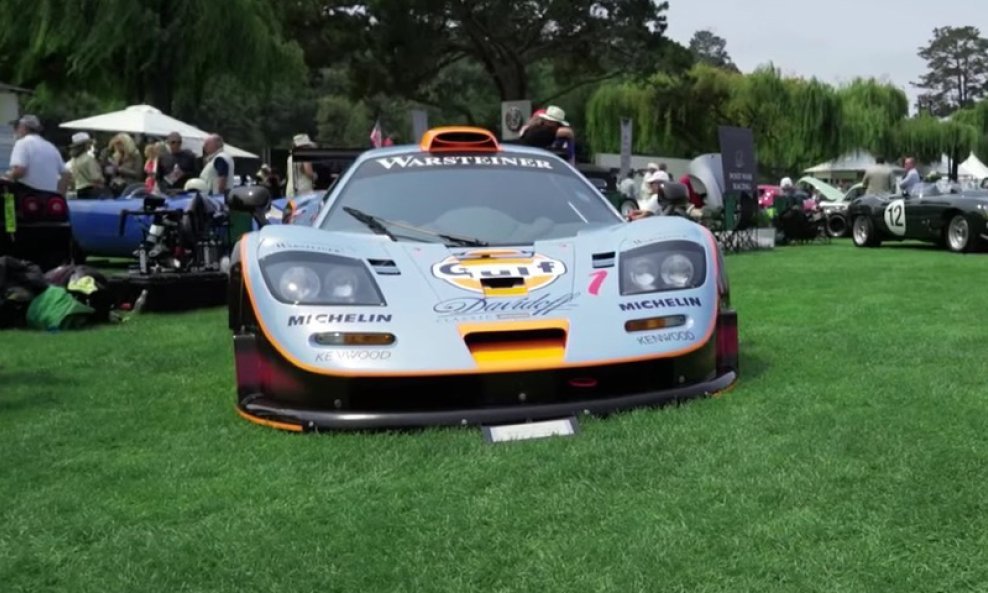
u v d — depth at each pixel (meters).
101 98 25.89
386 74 36.88
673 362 3.55
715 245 4.02
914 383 4.02
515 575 2.31
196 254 7.96
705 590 2.20
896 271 10.11
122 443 3.51
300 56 26.14
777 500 2.70
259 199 4.78
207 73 23.75
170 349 5.59
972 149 53.00
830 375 4.24
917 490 2.70
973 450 3.04
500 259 3.82
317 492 2.89
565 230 4.43
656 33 38.66
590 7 37.75
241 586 2.30
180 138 12.39
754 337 5.41
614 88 46.19
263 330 3.57
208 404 4.06
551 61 42.28
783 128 45.03
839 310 6.67
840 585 2.18
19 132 9.05
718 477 2.88
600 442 3.19
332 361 3.34
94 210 10.38
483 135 4.98
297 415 3.42
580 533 2.53
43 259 7.85
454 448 3.17
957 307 6.77
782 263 11.52
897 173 38.00
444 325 3.40
